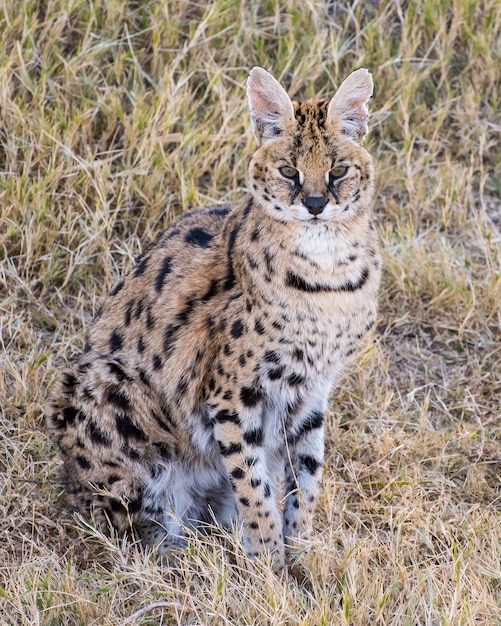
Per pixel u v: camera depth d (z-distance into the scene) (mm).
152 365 12820
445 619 10773
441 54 19453
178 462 13141
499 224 18109
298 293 11953
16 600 11281
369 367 15547
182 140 17344
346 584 11719
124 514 13000
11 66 17672
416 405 15203
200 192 17438
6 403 14508
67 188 16672
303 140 11969
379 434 14688
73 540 12828
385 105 18578
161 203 16906
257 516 12398
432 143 18688
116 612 11609
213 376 12352
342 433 14734
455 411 15336
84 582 11914
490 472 14352
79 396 12820
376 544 12586
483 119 19297
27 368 14750
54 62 18141
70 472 13102
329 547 12125
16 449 13727
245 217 12445
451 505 13562
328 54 19156
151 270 13250
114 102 17438
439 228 17906
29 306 15961
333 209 11812
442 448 14359
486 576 11875
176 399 12781
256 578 11961
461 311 16469
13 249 16297
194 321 12586
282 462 13344
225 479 13414
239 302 12172
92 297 16203
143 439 12922
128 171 16812
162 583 11609
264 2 19672
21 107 17125
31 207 16312
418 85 19250
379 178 18188
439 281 16719
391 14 20203
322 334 12141
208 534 13523
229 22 19078
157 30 18422
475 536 12586
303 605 11484
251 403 12273
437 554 12602
